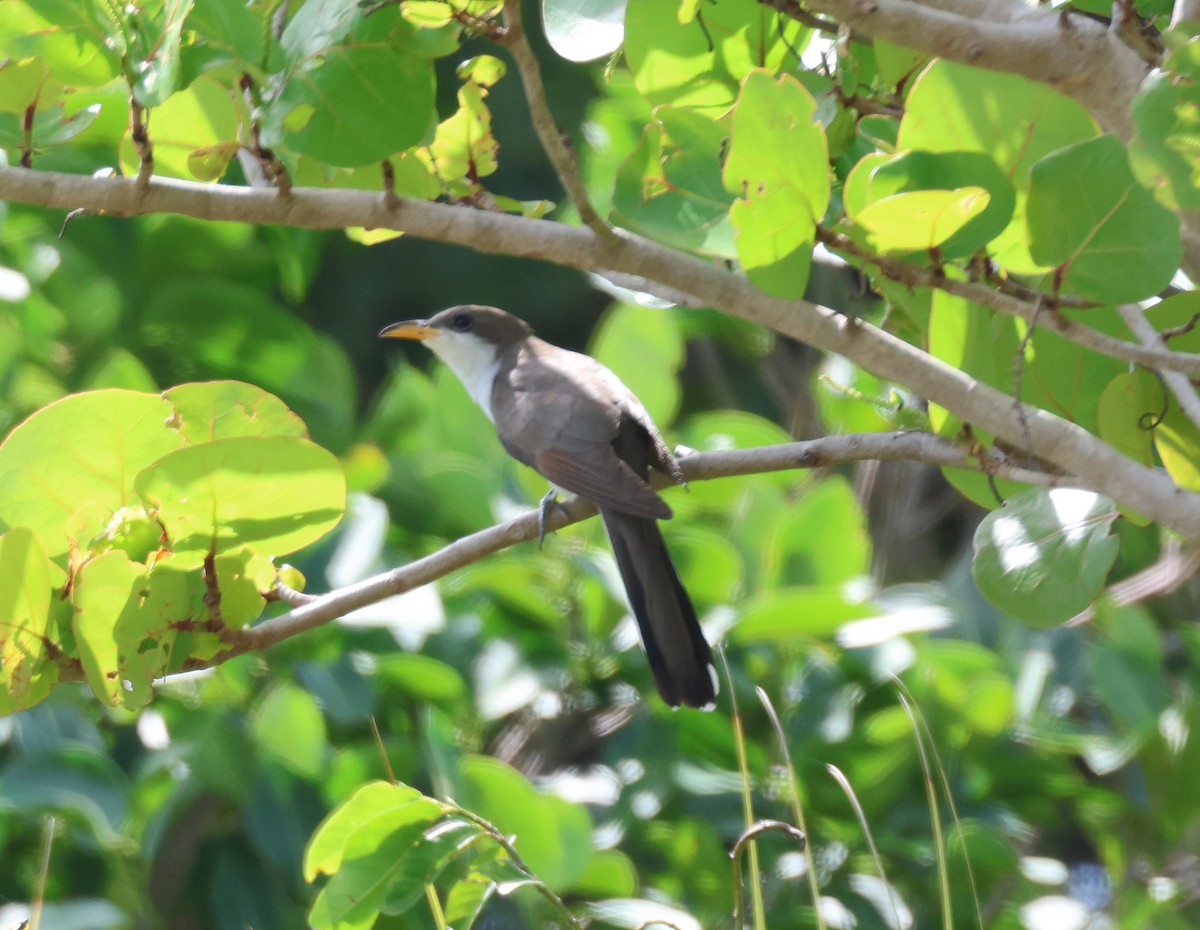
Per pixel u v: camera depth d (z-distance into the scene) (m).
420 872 5.67
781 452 6.73
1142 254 5.35
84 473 5.82
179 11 5.34
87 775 8.62
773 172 5.17
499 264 16.59
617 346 10.23
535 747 9.73
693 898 9.20
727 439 10.30
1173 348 6.47
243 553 5.79
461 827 5.76
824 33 6.53
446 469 9.72
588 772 9.62
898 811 9.47
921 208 5.11
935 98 5.54
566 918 5.80
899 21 4.89
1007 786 9.97
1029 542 6.30
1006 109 5.52
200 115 6.70
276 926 9.02
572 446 8.11
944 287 5.38
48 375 11.23
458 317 9.97
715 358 13.78
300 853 8.72
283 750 8.77
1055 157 5.33
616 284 6.81
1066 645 10.28
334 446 10.93
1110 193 5.31
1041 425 5.59
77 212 5.61
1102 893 11.14
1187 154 4.76
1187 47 4.68
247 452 5.37
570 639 9.59
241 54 5.55
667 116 5.81
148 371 11.56
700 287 5.65
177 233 11.91
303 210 5.67
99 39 5.49
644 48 6.77
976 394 5.62
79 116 5.98
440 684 9.21
